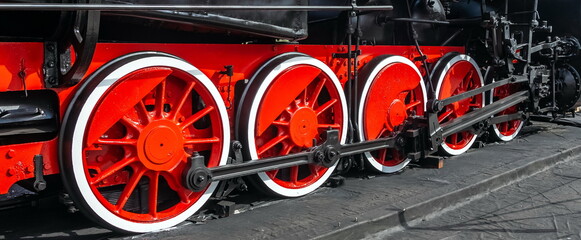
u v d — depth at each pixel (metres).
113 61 2.83
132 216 2.95
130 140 2.91
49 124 2.77
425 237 3.31
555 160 5.42
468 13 5.89
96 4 2.40
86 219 3.25
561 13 6.79
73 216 3.31
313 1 4.29
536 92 6.13
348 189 4.05
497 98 6.31
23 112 2.67
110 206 2.85
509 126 6.54
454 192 3.95
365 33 4.50
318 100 4.15
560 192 4.40
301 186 3.79
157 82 2.96
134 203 3.19
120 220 2.88
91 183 2.76
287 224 3.17
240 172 3.28
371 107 4.30
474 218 3.71
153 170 3.01
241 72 3.50
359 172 4.59
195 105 3.39
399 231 3.40
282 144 3.77
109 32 3.19
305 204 3.63
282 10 3.17
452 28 5.57
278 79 3.52
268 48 3.65
